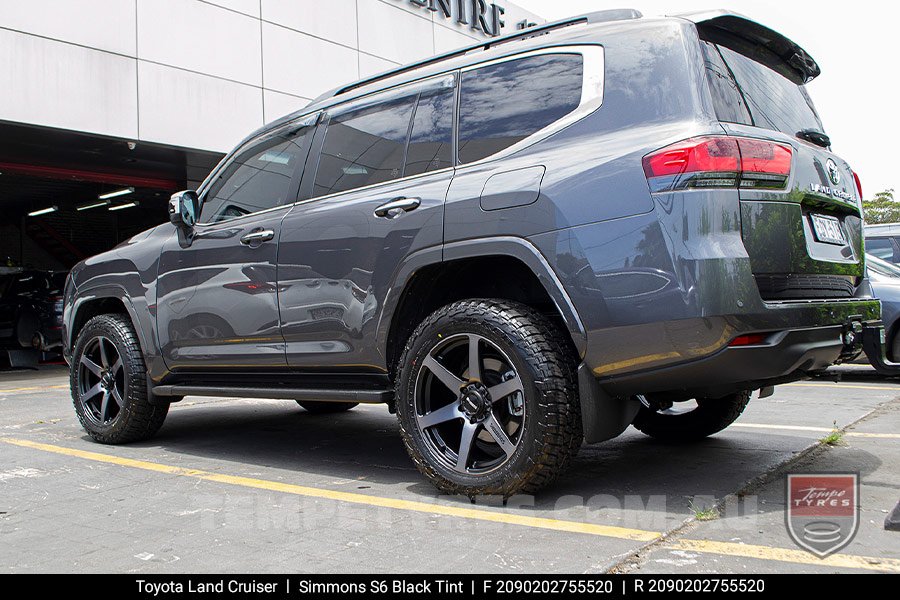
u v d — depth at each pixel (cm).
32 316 1192
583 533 244
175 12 1145
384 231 318
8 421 553
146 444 445
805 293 276
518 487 275
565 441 269
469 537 244
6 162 1288
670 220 247
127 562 230
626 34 283
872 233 935
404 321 326
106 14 1059
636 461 354
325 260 340
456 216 295
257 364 376
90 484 338
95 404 464
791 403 550
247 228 381
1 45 947
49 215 2386
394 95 351
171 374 427
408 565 220
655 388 261
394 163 337
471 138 312
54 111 998
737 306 242
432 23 1560
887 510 262
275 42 1283
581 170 268
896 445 372
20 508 298
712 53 279
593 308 260
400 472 353
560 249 267
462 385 290
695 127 253
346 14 1398
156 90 1117
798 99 334
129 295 441
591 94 282
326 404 566
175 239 423
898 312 704
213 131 1191
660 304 247
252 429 495
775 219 261
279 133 400
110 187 1841
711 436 414
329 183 361
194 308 403
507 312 280
